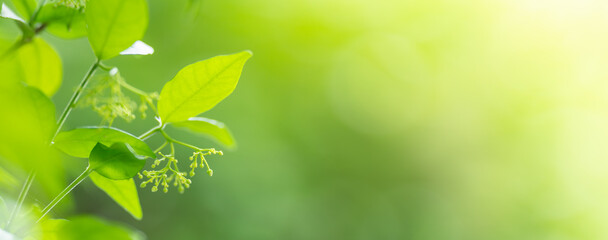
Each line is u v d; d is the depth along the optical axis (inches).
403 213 375.9
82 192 218.5
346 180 366.6
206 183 253.8
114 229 30.7
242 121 287.7
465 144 402.0
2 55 18.9
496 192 395.9
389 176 381.4
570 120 409.7
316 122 354.9
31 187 29.2
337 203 354.9
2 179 28.6
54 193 15.4
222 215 261.6
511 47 406.0
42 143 15.2
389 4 385.7
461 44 406.0
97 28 36.4
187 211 257.0
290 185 301.3
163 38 278.5
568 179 405.1
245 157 277.9
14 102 15.0
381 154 381.4
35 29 40.6
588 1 395.2
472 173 398.9
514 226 389.1
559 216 394.6
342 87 371.2
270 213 279.9
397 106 389.4
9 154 14.7
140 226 248.8
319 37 356.5
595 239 394.0
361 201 364.5
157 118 38.2
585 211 399.2
